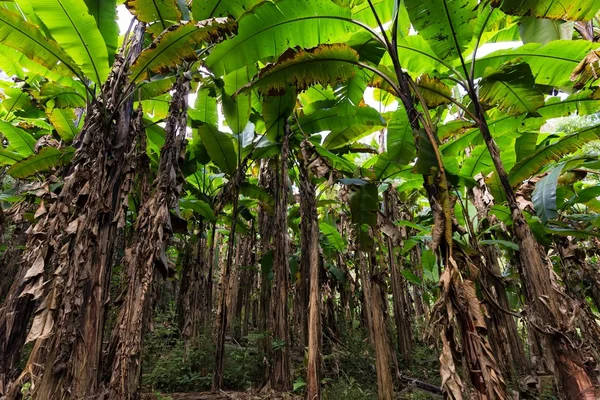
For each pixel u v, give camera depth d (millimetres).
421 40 3428
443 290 2033
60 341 2002
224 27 2467
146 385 3719
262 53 3141
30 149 4430
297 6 2869
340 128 4211
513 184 3934
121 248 4883
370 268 3260
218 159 4137
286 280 3453
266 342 3762
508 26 4277
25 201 3920
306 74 2939
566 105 3713
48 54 2719
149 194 2803
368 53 3428
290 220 5594
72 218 2312
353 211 3453
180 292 4793
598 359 2088
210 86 3961
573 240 4273
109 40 3090
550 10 2516
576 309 2180
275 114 3787
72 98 3695
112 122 2693
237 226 5406
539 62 3387
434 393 3951
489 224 4531
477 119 2643
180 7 2994
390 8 3514
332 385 3555
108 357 2410
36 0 2492
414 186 5035
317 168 3461
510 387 3385
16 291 2988
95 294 2195
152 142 4391
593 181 6082
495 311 3484
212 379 3682
